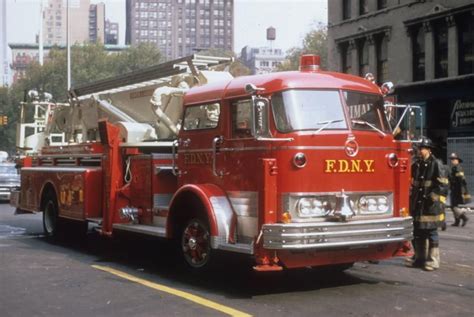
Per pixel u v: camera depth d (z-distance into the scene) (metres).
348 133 7.53
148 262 10.00
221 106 8.10
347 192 7.47
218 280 8.47
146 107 11.41
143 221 9.84
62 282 8.38
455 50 25.44
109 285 8.16
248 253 7.20
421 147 9.34
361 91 7.95
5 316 6.61
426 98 26.73
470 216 19.25
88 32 199.12
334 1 32.22
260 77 7.72
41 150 14.02
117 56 84.50
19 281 8.45
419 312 6.71
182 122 8.95
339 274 8.87
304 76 7.66
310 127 7.34
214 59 10.87
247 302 7.14
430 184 9.18
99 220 10.69
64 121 14.74
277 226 6.91
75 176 11.22
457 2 24.95
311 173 7.23
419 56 27.47
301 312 6.68
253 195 7.45
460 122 25.27
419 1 26.83
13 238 13.27
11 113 77.88
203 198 7.87
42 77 77.44
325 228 7.07
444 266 9.62
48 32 192.88
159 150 10.30
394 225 7.65
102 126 10.42
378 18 29.30
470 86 24.72
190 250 8.45
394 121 8.34
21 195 14.28
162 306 6.97
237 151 7.77
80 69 79.19
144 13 198.38
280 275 8.75
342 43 31.72
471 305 7.05
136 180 10.03
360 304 7.05
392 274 8.91
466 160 24.41
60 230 12.47
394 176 7.96
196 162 8.59
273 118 7.31
